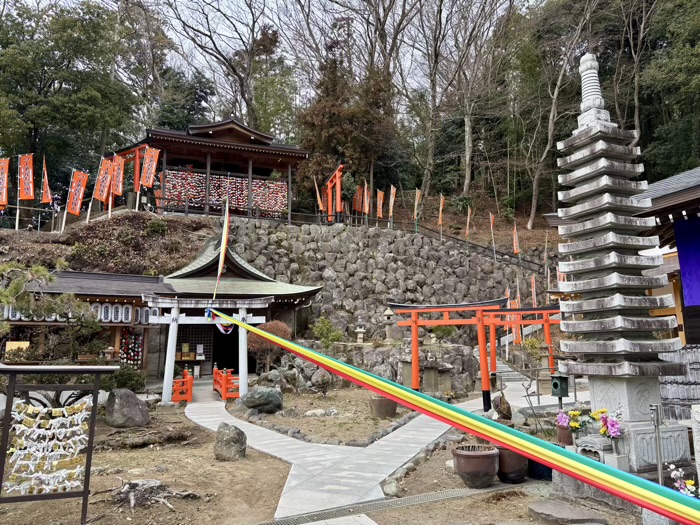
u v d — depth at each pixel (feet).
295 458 27.84
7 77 93.04
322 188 114.83
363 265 90.27
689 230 27.91
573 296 59.52
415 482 23.85
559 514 17.39
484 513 19.01
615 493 4.88
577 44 125.90
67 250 76.18
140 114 133.69
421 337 76.69
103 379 39.83
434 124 134.92
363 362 64.59
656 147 114.83
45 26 97.09
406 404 5.90
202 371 70.79
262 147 96.32
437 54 131.44
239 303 50.55
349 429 37.17
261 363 66.49
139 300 57.36
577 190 23.66
